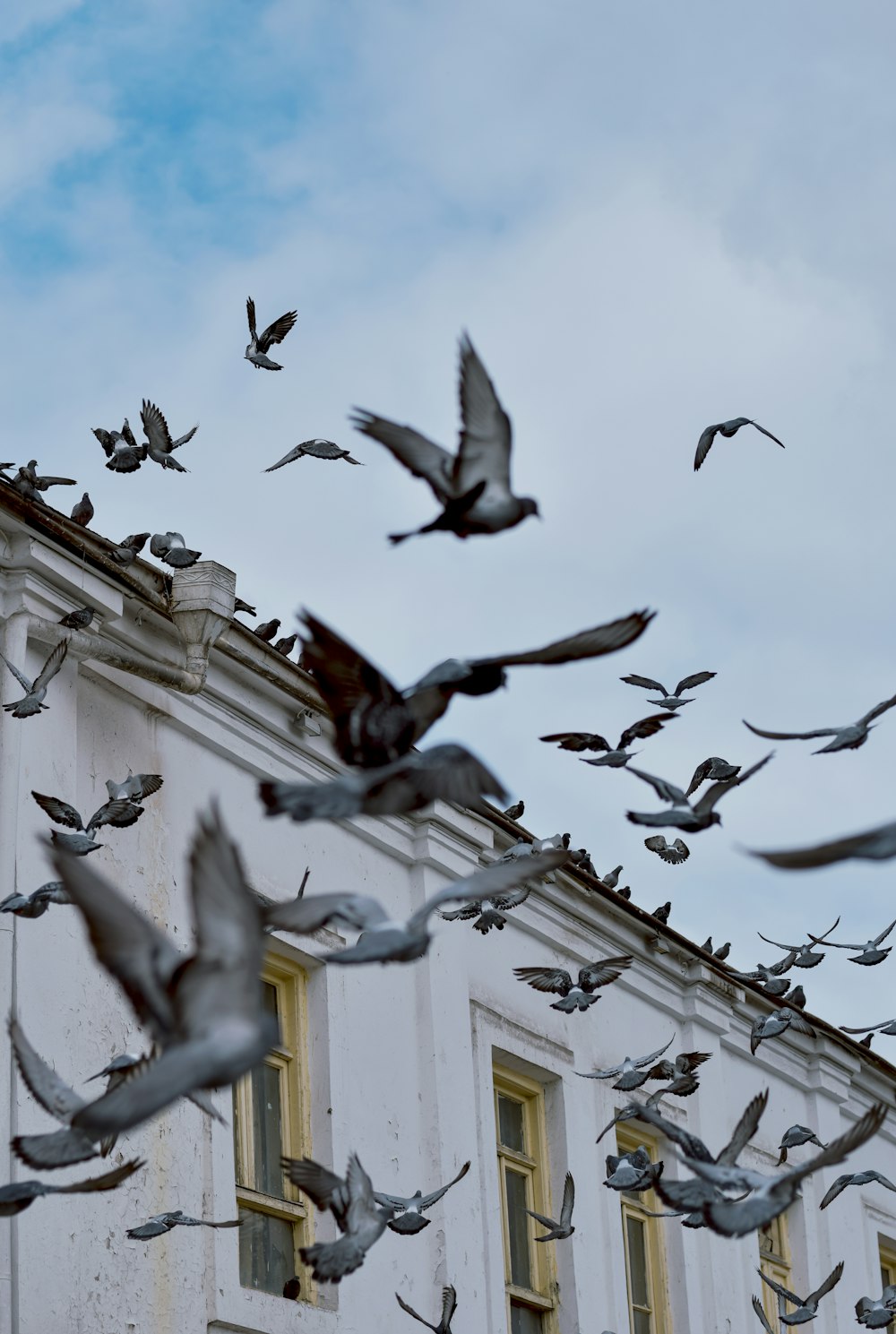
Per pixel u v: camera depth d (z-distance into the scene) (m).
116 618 15.09
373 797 7.70
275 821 16.44
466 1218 16.97
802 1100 23.56
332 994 16.36
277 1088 15.97
